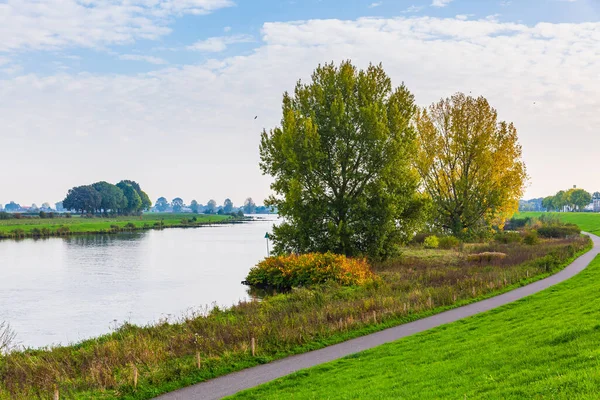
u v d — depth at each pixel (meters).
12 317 33.47
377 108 47.91
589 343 14.34
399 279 37.41
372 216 48.09
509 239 69.31
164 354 20.47
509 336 18.39
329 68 51.78
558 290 30.73
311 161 47.50
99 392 16.88
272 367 19.17
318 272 38.81
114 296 40.16
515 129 67.06
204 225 189.75
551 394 10.93
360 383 15.43
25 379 18.31
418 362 17.19
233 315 28.62
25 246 86.81
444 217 69.75
